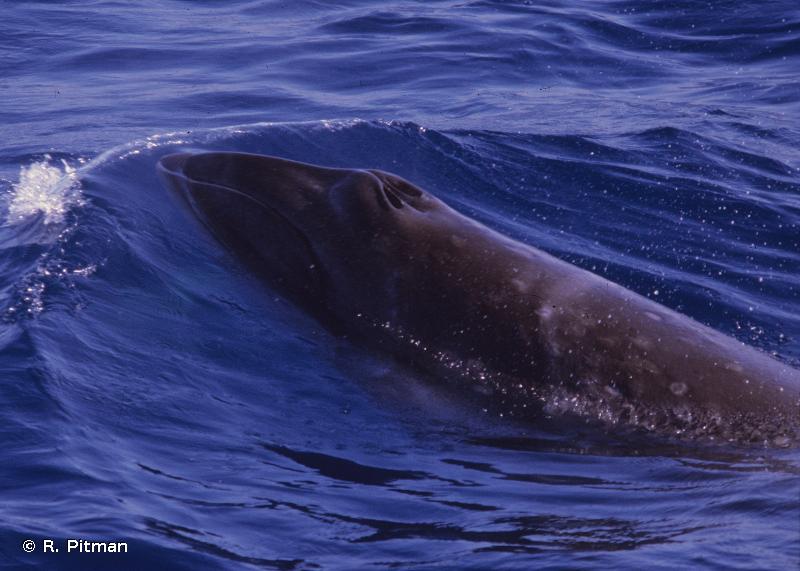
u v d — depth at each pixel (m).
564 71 76.62
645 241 44.78
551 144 55.38
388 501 23.03
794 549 19.23
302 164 33.53
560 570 19.45
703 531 20.58
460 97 69.00
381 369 28.78
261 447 25.33
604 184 50.53
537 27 85.12
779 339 36.62
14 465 22.94
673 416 26.58
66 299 30.55
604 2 93.00
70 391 26.12
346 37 81.94
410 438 26.53
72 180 39.12
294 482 23.73
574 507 22.64
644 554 19.73
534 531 21.36
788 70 76.69
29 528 20.75
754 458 25.14
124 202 36.12
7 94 66.56
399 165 49.56
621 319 28.33
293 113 63.66
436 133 52.59
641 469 24.91
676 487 23.50
